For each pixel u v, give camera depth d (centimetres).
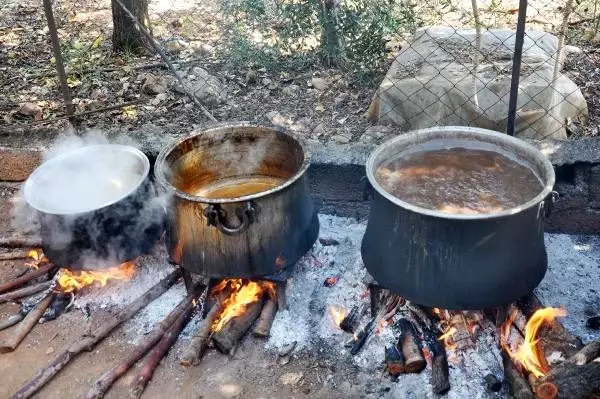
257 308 231
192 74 358
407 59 311
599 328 216
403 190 199
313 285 241
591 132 287
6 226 288
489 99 277
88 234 222
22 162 302
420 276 191
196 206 199
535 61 292
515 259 187
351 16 321
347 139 297
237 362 219
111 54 398
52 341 232
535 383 184
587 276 240
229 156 243
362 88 333
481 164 209
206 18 437
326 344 222
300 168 211
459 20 369
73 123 323
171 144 226
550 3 386
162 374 217
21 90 364
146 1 393
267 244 207
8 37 432
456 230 178
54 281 251
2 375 221
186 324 232
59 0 489
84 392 213
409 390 203
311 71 352
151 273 252
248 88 345
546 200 188
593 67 328
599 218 256
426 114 290
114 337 231
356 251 255
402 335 213
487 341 212
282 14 340
